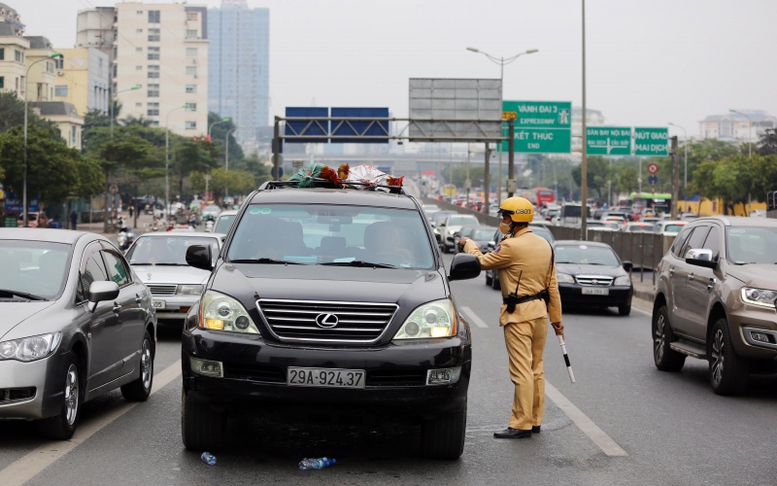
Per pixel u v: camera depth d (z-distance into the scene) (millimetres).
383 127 50062
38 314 7516
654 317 13172
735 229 11711
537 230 29859
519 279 8336
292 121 50594
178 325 15953
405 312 6797
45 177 56594
